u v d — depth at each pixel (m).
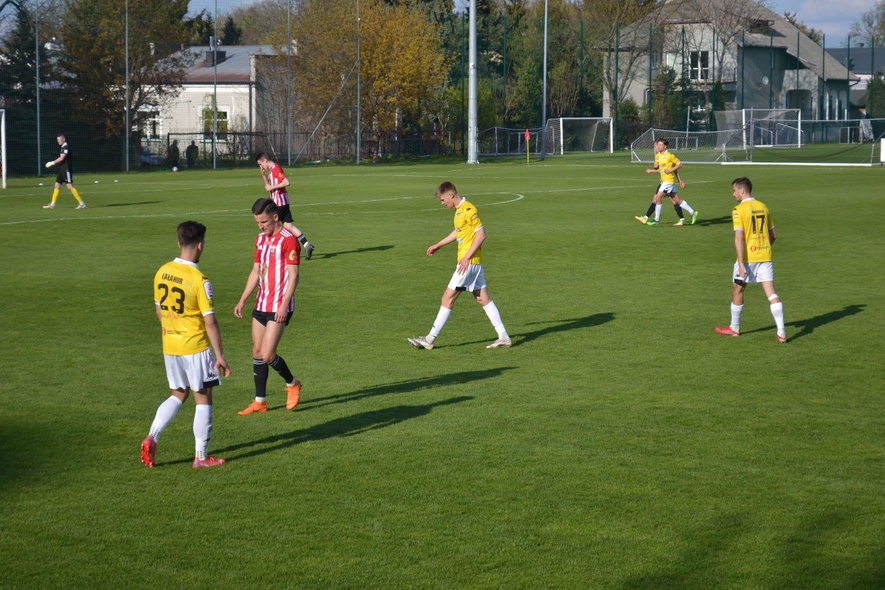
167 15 98.62
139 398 17.66
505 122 145.25
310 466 13.94
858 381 18.64
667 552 10.88
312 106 113.62
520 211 53.31
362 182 79.94
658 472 13.50
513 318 25.12
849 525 11.59
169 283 13.45
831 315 25.16
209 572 10.46
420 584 10.14
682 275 31.66
